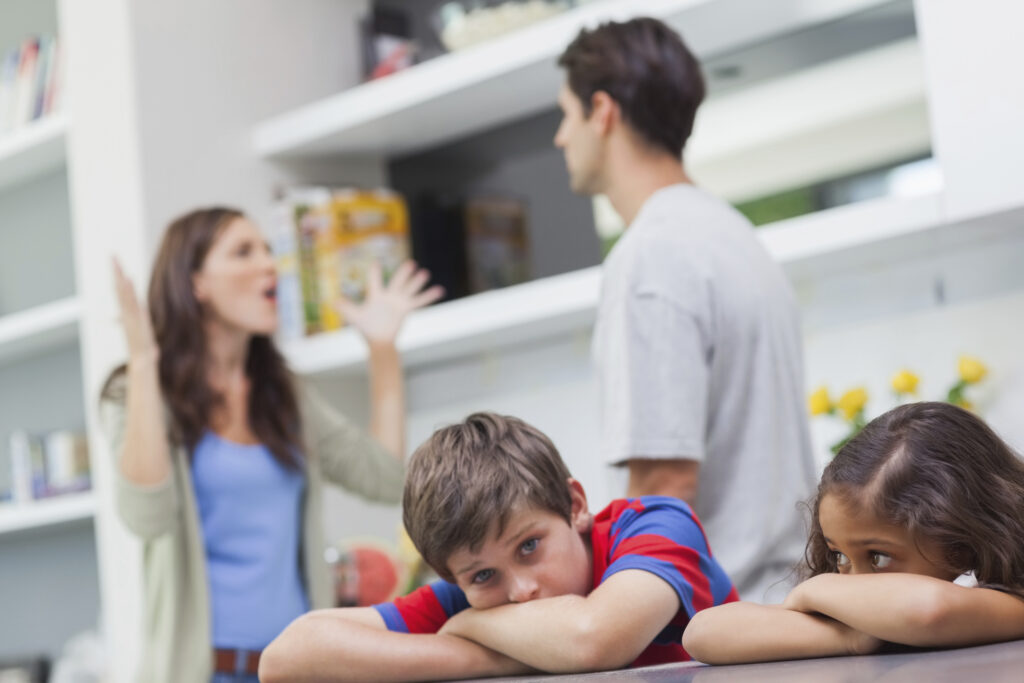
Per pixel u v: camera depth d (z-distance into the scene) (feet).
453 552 3.80
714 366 5.18
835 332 8.21
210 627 6.70
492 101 9.17
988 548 3.19
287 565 7.08
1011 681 1.99
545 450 3.94
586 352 9.30
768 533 5.16
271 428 7.23
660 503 4.30
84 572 11.46
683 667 3.20
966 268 7.67
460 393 10.03
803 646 3.19
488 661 3.93
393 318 8.27
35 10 11.94
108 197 9.34
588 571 4.18
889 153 7.63
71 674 10.16
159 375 7.07
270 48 10.04
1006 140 6.36
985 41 6.40
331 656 4.01
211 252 7.28
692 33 8.04
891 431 3.32
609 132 5.79
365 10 10.81
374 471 7.93
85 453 10.86
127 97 9.21
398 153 10.31
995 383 7.55
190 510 6.79
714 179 8.43
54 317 10.39
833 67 7.88
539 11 8.80
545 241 9.38
